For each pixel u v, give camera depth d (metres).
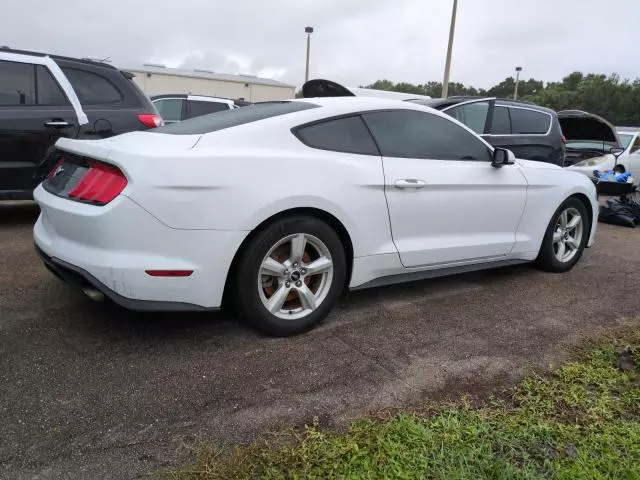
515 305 3.84
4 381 2.46
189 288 2.70
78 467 1.94
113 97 5.55
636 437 2.21
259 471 1.94
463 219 3.80
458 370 2.78
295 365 2.76
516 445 2.13
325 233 3.06
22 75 5.09
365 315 3.50
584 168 10.23
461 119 6.80
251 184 2.77
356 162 3.21
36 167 5.13
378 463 1.99
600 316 3.68
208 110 10.98
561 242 4.74
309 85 5.57
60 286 3.67
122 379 2.54
